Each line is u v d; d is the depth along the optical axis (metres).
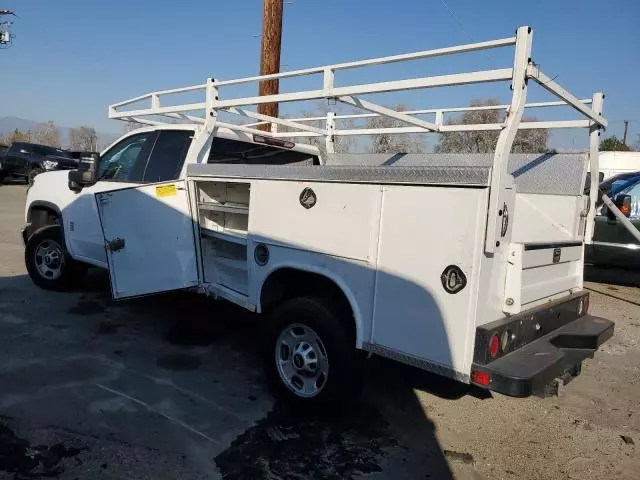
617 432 3.83
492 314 2.97
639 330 6.30
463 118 8.27
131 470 2.97
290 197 3.68
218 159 5.36
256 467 3.08
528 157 4.50
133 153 5.35
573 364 3.56
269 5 8.12
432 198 2.94
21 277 7.14
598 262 8.27
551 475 3.23
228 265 4.41
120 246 4.73
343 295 3.56
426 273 2.98
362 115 5.87
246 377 4.33
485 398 4.24
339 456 3.26
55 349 4.68
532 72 2.72
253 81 4.23
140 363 4.49
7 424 3.37
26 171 24.61
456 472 3.19
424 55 3.14
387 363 4.77
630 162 12.91
